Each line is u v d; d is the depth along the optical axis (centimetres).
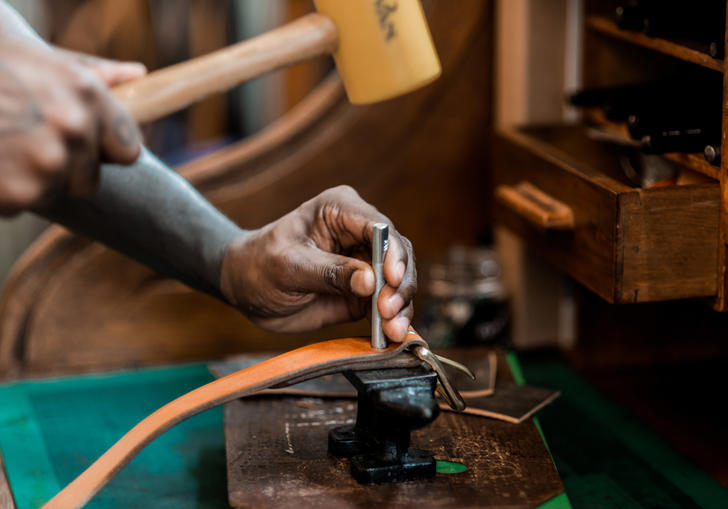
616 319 143
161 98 80
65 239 148
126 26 250
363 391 80
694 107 118
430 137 155
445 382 82
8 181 58
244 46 85
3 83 57
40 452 115
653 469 110
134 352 153
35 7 238
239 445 95
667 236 102
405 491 84
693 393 134
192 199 99
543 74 144
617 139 127
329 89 153
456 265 152
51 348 151
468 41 152
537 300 149
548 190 123
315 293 94
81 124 59
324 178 154
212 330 154
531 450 94
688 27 112
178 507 98
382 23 87
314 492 84
